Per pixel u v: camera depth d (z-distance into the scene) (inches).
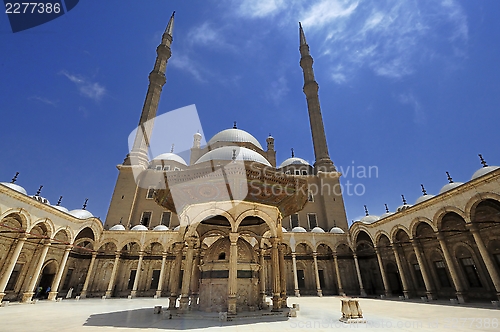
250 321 503.5
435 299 960.3
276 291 599.2
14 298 1031.0
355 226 1430.9
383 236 1387.8
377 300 1052.5
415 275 1176.8
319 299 1146.7
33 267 1109.1
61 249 1284.4
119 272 1434.5
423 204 981.2
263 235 792.9
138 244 1429.6
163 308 738.2
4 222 978.7
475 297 924.0
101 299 1187.9
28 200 928.3
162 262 1348.4
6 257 997.8
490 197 744.3
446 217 1048.8
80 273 1418.6
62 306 862.5
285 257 1531.7
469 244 969.5
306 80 2383.1
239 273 618.2
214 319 521.0
